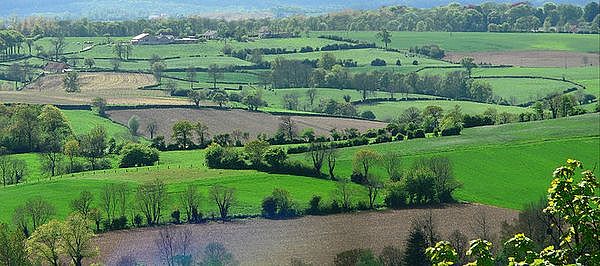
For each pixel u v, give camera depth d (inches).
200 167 6058.1
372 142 6811.0
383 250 3762.3
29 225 4594.0
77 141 6663.4
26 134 7022.6
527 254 963.3
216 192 4938.5
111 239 4340.6
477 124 7529.5
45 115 7199.8
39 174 6299.2
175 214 4778.5
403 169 5669.3
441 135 6988.2
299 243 4082.2
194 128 7244.1
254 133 7657.5
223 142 7170.3
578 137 6589.6
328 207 4982.8
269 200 4886.8
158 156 6515.8
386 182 5310.0
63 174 6151.6
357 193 5324.8
